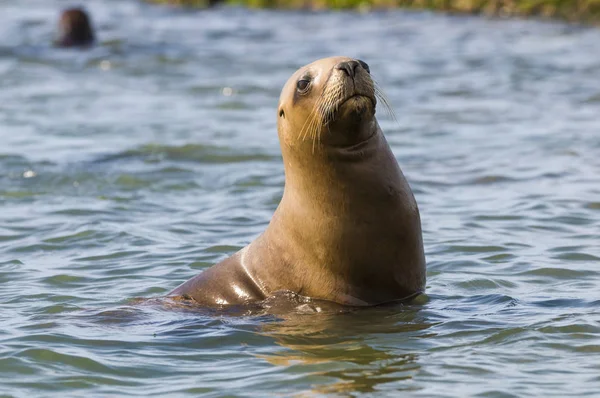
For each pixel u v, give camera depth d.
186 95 113.50
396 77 120.88
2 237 60.22
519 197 66.50
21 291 49.09
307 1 188.00
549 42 140.88
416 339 40.03
